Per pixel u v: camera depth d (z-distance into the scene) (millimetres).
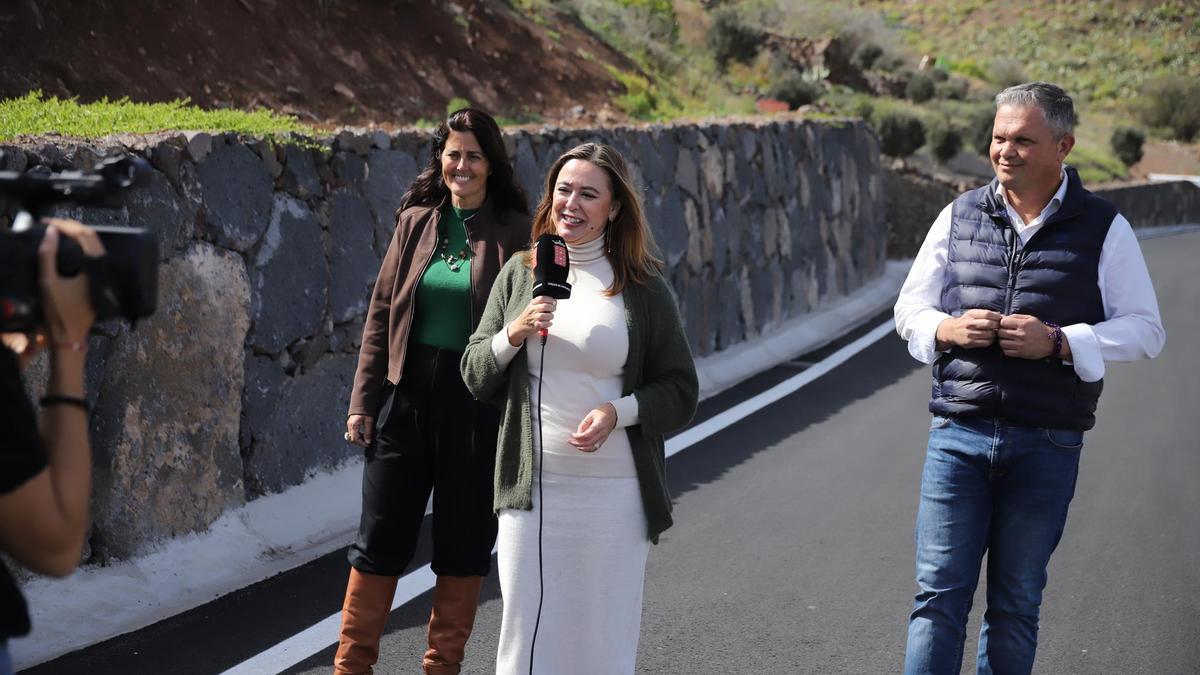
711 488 7340
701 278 11359
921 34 65250
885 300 17438
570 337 3508
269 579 5355
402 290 4195
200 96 10242
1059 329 3674
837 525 6660
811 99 25969
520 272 3723
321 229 6492
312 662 4441
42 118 6281
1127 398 10734
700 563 5965
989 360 3779
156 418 5262
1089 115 55156
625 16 22141
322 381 6520
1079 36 64812
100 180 2021
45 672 4234
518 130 8695
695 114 17484
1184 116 53750
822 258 15570
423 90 13195
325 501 6262
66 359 1997
